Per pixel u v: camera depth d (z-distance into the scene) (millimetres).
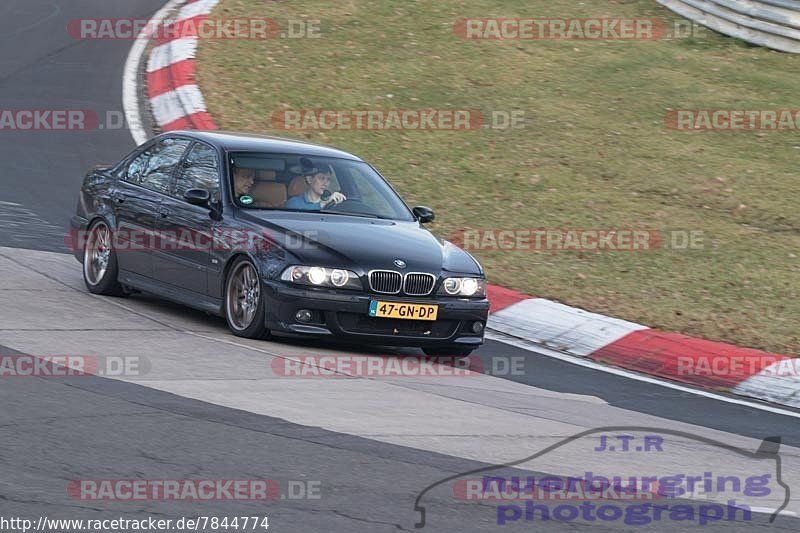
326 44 78125
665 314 43125
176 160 37344
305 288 32188
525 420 28359
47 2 88688
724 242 51938
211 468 22016
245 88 69188
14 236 44781
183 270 35406
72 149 58000
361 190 37219
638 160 62312
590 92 72250
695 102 70812
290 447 23781
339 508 20422
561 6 88250
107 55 75188
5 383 26422
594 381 35062
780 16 78812
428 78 73250
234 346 32562
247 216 34156
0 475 20516
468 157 61875
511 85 72875
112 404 25641
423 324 33406
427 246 34781
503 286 45531
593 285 46094
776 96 72062
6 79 68625
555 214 54844
